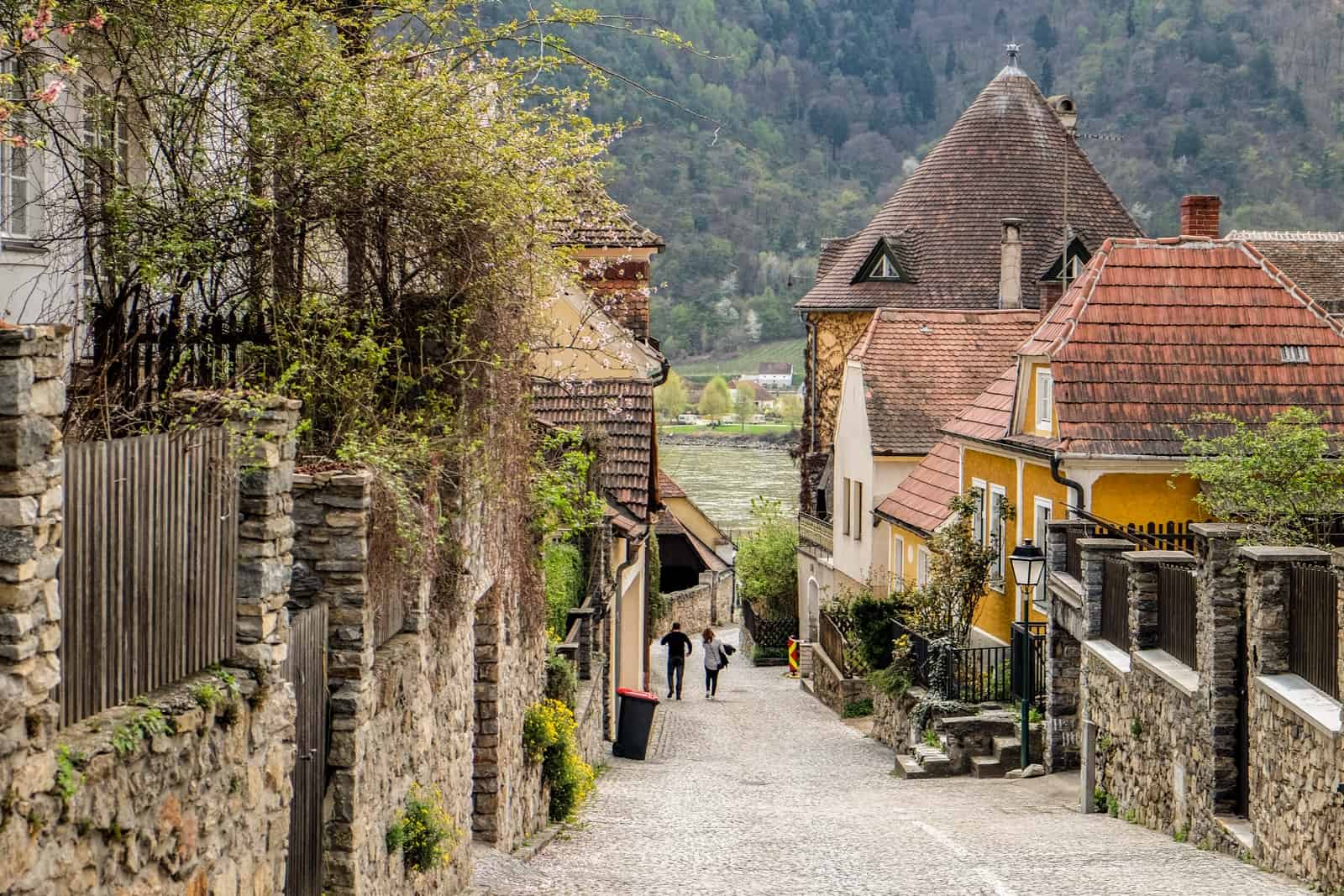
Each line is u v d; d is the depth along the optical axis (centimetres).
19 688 463
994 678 2366
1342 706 1078
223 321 1070
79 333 1054
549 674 1784
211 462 642
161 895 573
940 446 3406
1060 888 1137
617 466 2559
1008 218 4266
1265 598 1266
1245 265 2317
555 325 1320
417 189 1056
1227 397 2211
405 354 1083
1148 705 1564
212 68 1025
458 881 1125
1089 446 2158
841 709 3089
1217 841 1356
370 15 1082
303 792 782
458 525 1088
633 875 1223
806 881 1189
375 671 874
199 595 632
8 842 455
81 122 1047
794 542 4816
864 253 4525
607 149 1166
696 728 2869
